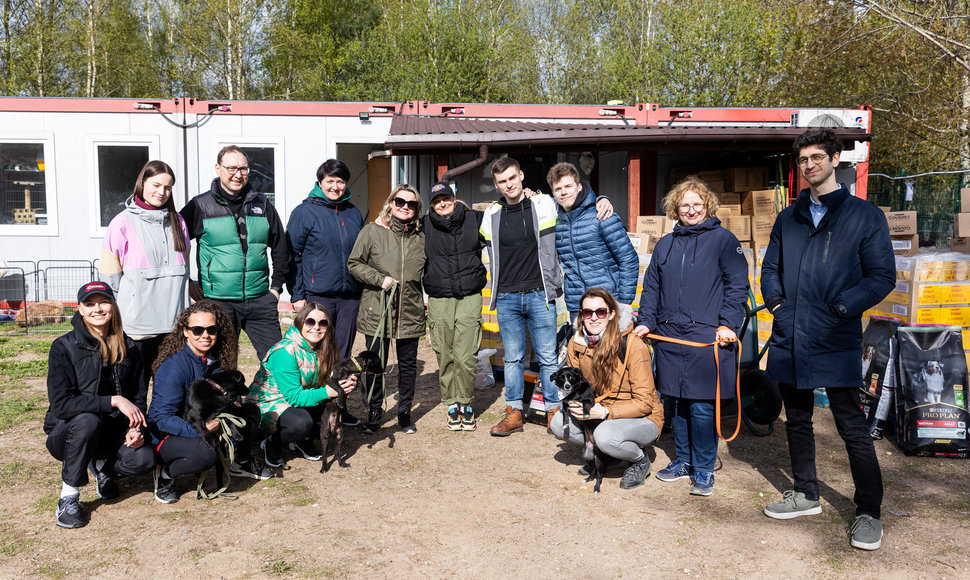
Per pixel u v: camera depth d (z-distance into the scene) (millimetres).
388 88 26297
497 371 6934
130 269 4059
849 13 15406
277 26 25875
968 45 13617
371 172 13539
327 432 4270
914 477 4168
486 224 4867
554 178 4527
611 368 3975
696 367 3775
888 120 16859
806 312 3285
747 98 20953
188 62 26875
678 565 3057
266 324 4703
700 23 23156
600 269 4578
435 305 4984
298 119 10547
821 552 3168
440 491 3969
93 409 3418
